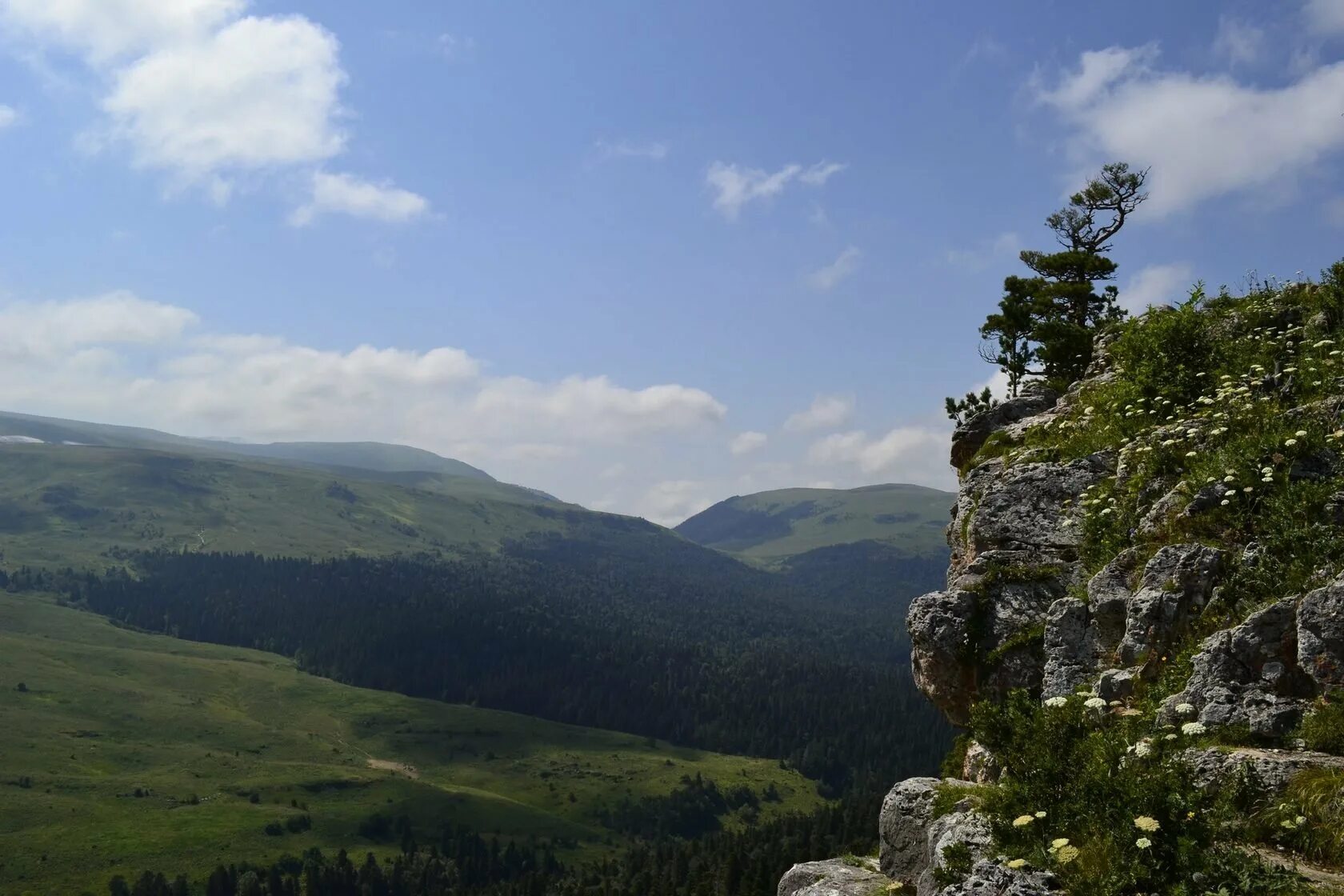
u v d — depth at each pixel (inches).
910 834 632.4
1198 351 1009.5
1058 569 874.8
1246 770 504.7
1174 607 688.4
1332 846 444.8
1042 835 470.9
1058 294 1702.8
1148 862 426.9
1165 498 795.4
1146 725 599.8
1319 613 566.6
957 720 915.4
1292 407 812.0
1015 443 1174.3
